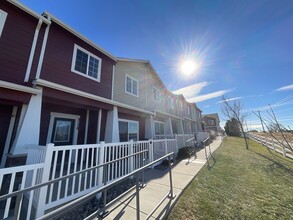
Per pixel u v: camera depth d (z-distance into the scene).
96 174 3.68
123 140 8.55
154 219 2.56
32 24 4.85
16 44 4.39
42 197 2.56
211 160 7.77
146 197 3.41
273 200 3.45
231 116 22.83
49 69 5.06
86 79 6.36
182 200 3.38
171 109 15.81
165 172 5.50
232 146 14.16
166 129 13.18
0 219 2.65
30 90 3.91
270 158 8.37
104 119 6.98
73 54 5.95
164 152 7.18
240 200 3.43
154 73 12.37
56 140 6.21
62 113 6.52
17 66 4.31
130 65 9.70
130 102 9.10
